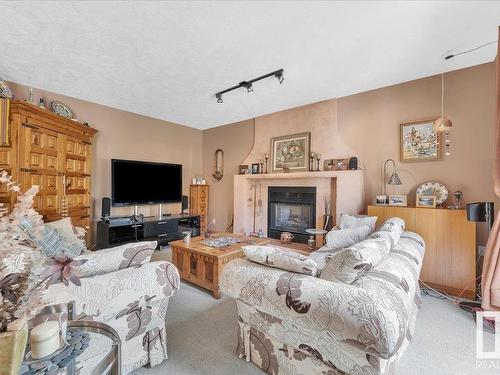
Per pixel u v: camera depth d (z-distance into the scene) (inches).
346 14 74.8
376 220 112.1
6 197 99.7
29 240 29.9
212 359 61.5
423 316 83.6
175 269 59.9
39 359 30.6
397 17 75.9
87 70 111.7
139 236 161.0
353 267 46.4
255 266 57.6
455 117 110.7
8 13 74.7
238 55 98.9
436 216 103.9
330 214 150.4
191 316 82.5
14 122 100.7
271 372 54.8
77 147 134.6
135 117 175.6
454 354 63.7
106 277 48.7
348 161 141.1
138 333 54.7
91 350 45.8
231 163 204.2
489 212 89.3
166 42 90.1
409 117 122.6
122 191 159.8
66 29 82.7
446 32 83.5
